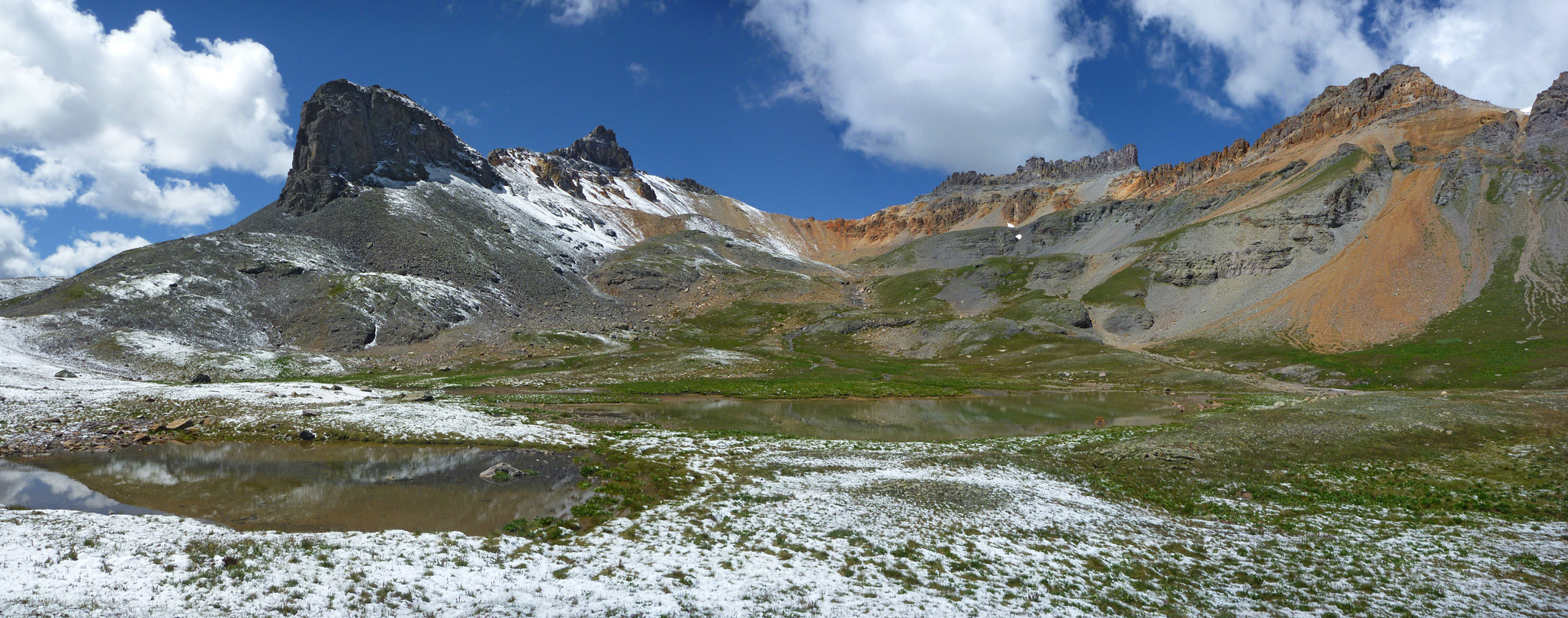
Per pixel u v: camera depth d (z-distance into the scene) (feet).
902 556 84.94
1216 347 469.57
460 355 406.62
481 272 652.89
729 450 151.94
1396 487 120.57
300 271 531.09
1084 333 570.05
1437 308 469.57
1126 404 274.57
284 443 152.66
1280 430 163.32
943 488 115.96
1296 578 80.18
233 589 63.26
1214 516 107.34
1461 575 80.33
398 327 463.83
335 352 409.90
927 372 422.82
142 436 150.51
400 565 73.51
